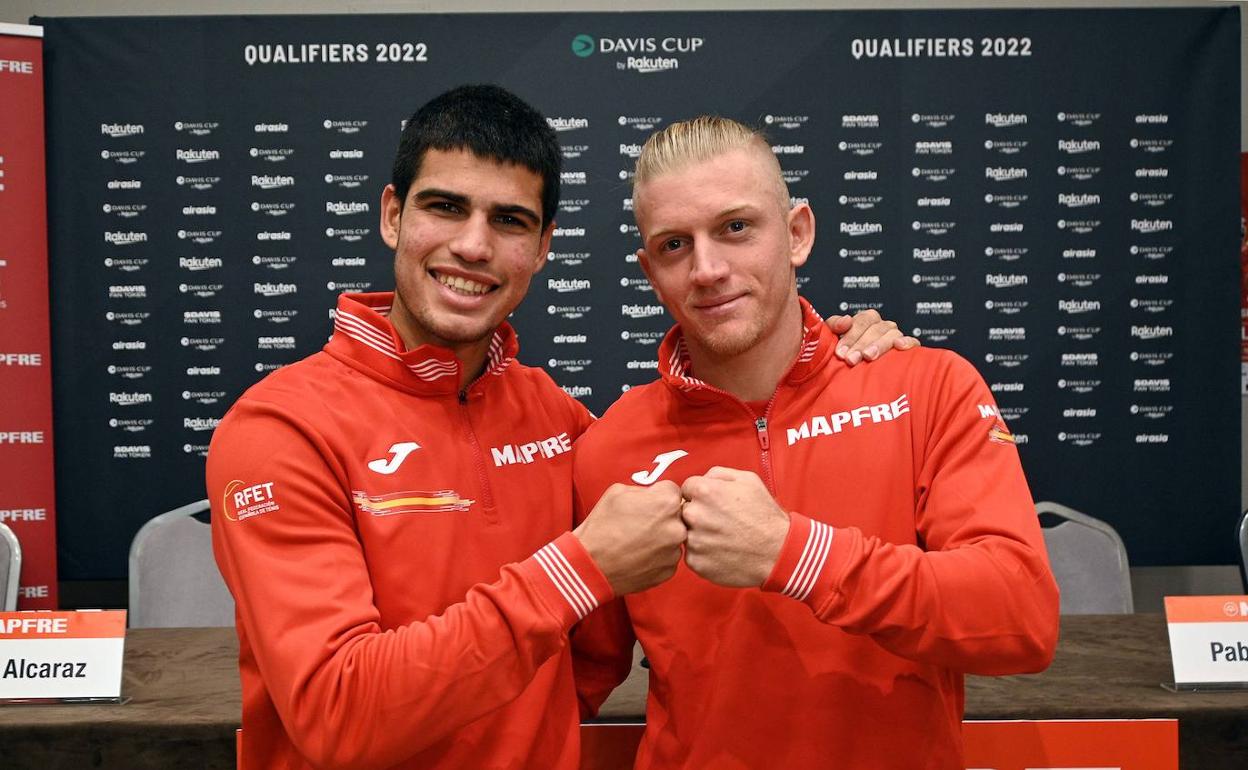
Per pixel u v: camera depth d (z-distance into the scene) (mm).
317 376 1040
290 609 889
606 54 2805
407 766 965
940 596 886
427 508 1007
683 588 1086
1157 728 1265
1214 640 1389
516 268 1023
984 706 1297
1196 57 2805
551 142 1060
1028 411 2857
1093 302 2846
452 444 1053
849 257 2838
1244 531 2273
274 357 2826
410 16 2789
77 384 2801
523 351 2854
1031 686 1392
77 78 2768
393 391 1051
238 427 980
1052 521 2852
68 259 2791
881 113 2816
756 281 1024
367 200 2814
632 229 2834
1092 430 2857
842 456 1074
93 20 2762
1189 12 2801
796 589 893
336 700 844
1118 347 2848
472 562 1021
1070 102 2816
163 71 2777
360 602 908
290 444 960
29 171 2666
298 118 2795
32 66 2660
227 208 2803
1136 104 2814
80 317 2797
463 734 977
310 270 2818
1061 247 2836
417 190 1005
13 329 2656
